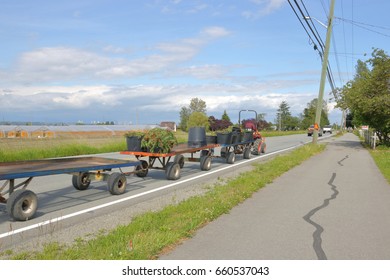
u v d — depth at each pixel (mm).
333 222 7047
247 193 9477
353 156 21484
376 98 27516
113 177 9375
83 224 6773
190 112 86438
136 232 6000
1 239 5906
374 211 7977
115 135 47250
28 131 45156
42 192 9797
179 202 8391
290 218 7262
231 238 5988
